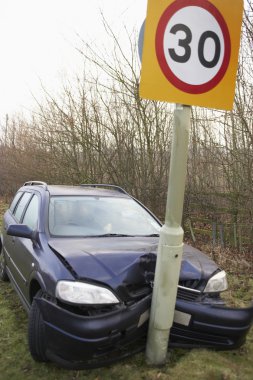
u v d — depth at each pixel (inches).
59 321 117.6
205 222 353.1
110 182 440.8
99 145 442.3
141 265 131.7
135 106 394.0
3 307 191.5
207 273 138.9
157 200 401.4
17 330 165.5
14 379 129.6
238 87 283.1
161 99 119.9
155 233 175.6
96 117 441.1
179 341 135.9
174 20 119.5
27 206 204.4
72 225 165.9
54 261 134.5
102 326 114.4
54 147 503.8
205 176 356.2
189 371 127.6
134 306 122.3
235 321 128.3
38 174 585.6
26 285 157.1
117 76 378.3
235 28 124.3
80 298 118.6
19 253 176.9
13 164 716.0
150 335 128.3
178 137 121.6
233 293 214.1
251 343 153.5
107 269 126.8
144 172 411.8
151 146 402.6
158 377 124.5
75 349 115.9
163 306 124.3
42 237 156.5
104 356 122.7
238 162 305.1
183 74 120.6
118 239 159.0
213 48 122.3
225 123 299.1
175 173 122.0
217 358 135.7
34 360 137.9
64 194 185.0
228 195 323.3
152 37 118.9
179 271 125.0
